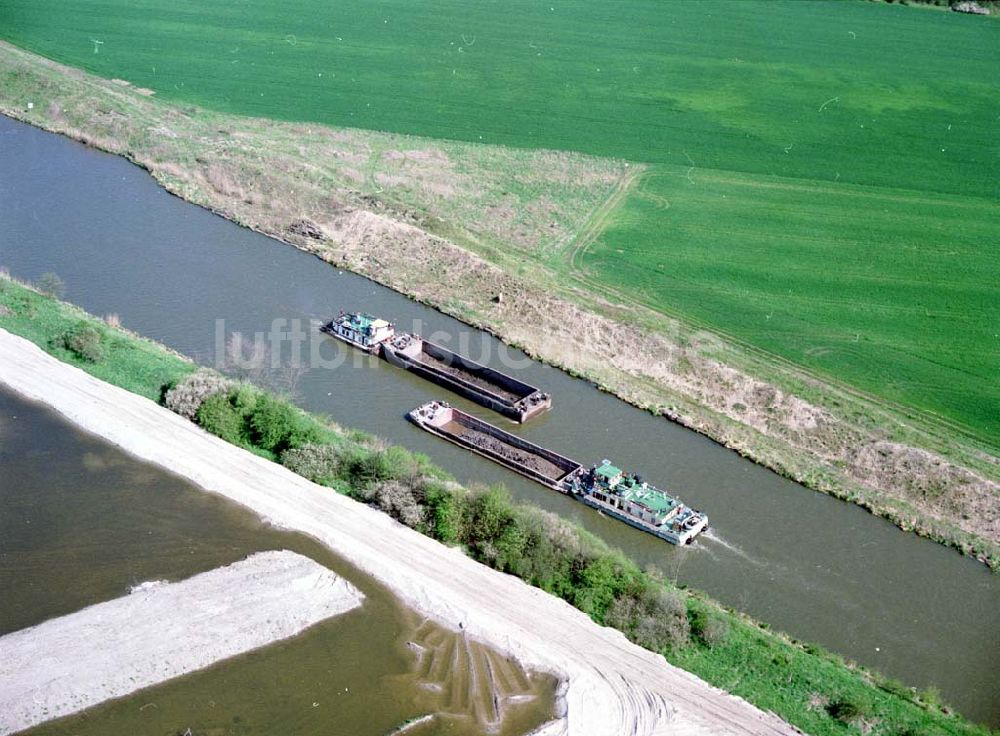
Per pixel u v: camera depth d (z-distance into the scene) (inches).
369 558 3622.0
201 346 4795.8
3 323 4808.1
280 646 3294.8
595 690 3174.2
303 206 5999.0
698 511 3932.1
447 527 3715.6
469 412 4483.3
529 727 3068.4
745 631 3373.5
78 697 3078.2
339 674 3213.6
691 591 3572.8
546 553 3572.8
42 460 4010.8
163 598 3420.3
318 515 3809.1
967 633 3469.5
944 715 3132.4
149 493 3878.0
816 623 3474.4
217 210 6018.7
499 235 5831.7
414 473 3890.3
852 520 3941.9
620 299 5236.2
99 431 4170.8
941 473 4089.6
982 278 5565.9
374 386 4613.7
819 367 4761.3
